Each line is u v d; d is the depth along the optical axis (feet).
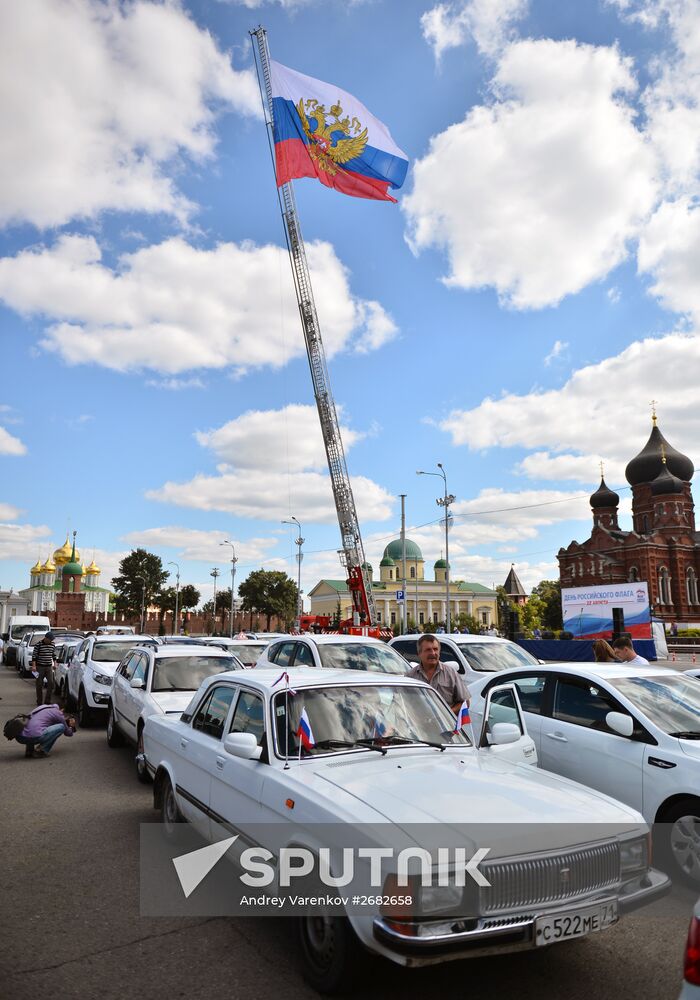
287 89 94.94
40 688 52.90
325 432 110.52
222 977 13.06
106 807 25.31
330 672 18.08
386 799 12.62
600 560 250.78
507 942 11.16
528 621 303.89
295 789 13.43
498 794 13.28
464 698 24.18
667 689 22.02
